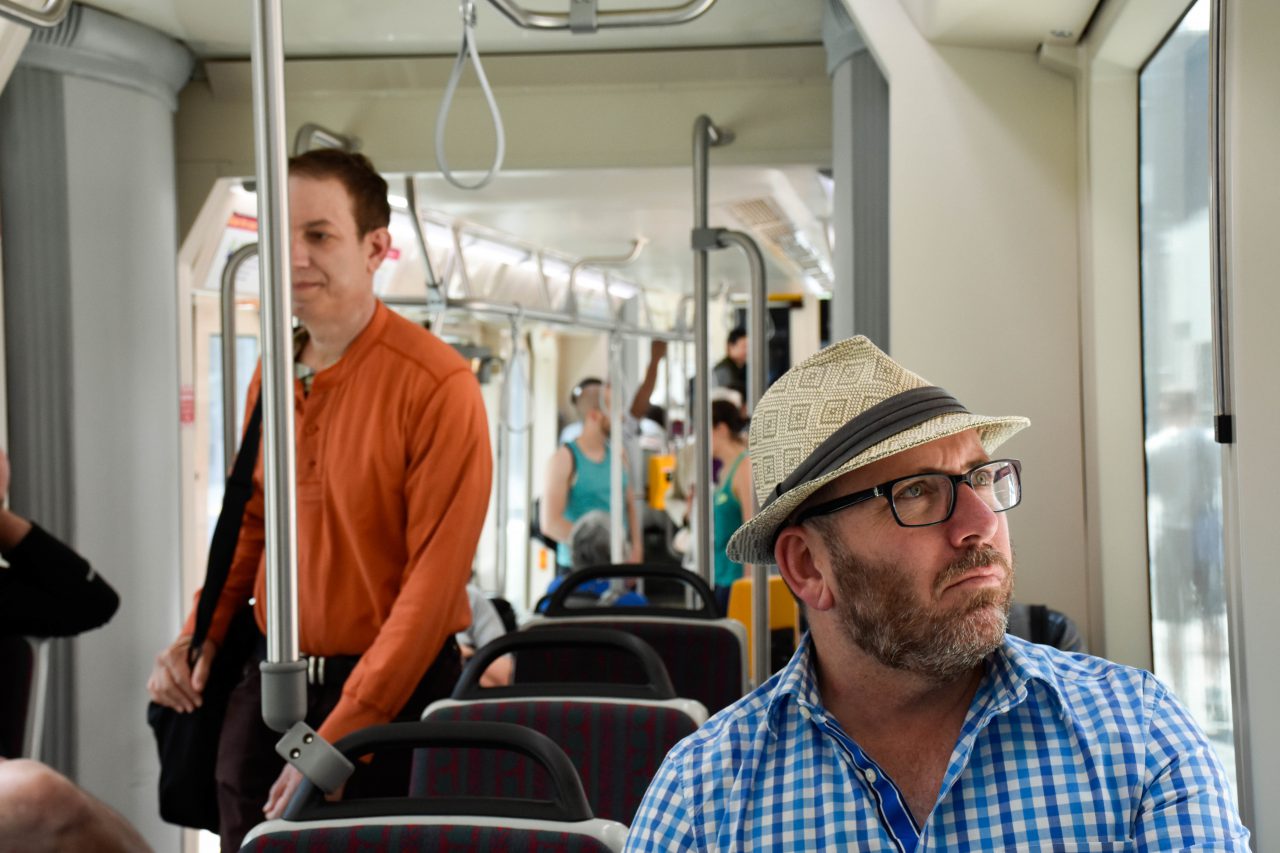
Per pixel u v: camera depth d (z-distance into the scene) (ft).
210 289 18.70
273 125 6.12
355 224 8.98
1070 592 10.03
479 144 15.58
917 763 4.45
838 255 12.67
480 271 25.05
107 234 13.44
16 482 13.01
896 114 10.20
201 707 9.92
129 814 13.48
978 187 10.16
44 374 13.09
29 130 13.07
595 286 31.04
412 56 15.34
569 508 27.84
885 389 4.54
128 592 13.53
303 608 9.24
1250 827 6.18
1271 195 6.00
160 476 13.94
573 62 15.31
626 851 4.66
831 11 12.34
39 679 9.39
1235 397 6.10
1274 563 6.07
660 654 8.96
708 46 15.14
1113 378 9.68
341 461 8.98
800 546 4.57
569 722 6.91
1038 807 4.19
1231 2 6.03
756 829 4.48
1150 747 4.20
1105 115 9.66
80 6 12.91
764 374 12.94
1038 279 10.12
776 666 17.57
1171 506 8.94
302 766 5.79
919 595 4.20
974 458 4.43
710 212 22.06
